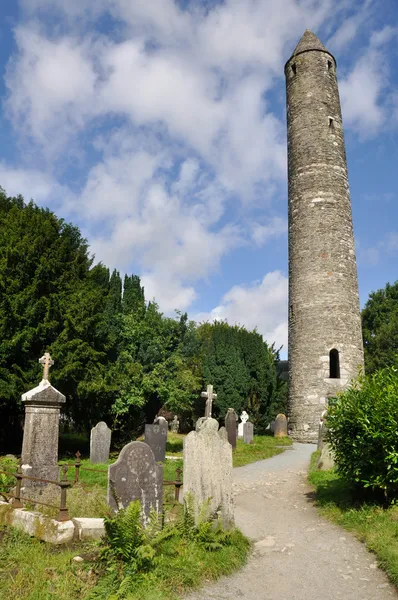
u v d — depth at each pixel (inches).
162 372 720.3
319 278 830.5
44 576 193.3
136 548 201.5
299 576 214.8
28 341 577.9
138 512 212.1
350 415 319.0
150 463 259.6
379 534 251.4
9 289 581.3
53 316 616.1
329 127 896.9
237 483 446.9
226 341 1051.9
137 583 187.8
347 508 312.2
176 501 298.7
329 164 876.6
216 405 997.2
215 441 267.9
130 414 724.0
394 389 310.0
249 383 1048.2
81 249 796.0
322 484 399.5
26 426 351.3
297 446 745.0
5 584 185.6
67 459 588.1
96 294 668.1
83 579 193.2
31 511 266.1
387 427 286.7
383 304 1514.5
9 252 594.6
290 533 283.0
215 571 209.8
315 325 818.8
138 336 743.1
